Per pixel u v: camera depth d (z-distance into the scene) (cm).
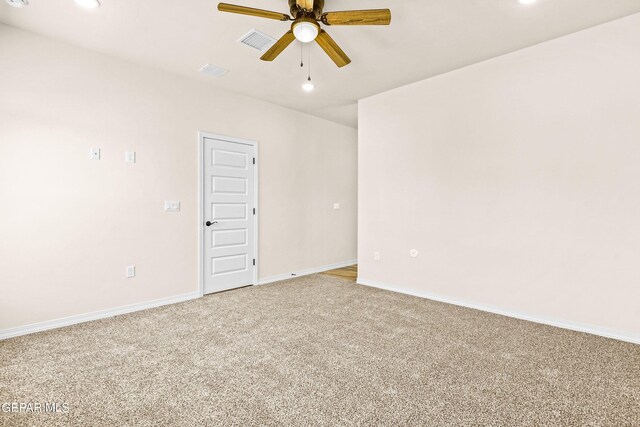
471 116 322
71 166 278
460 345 233
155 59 308
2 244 246
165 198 338
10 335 248
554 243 273
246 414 155
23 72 255
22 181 254
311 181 503
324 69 331
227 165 393
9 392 172
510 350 225
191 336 250
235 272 403
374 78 356
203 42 276
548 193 276
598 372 196
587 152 257
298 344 235
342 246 563
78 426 146
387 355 217
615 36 244
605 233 250
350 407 161
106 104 297
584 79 258
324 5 224
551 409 159
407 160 377
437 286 351
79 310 282
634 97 238
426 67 328
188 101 356
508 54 297
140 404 163
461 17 239
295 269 479
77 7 226
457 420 151
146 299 323
